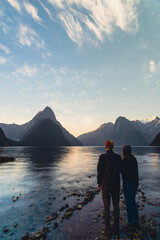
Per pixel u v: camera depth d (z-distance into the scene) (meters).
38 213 4.77
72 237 3.40
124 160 4.20
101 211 4.93
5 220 4.29
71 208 5.07
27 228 3.85
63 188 7.81
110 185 3.77
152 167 15.71
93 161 22.22
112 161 3.95
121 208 5.25
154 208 5.19
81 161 22.16
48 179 10.01
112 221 4.20
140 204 5.57
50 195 6.66
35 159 25.02
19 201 5.88
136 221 3.95
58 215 4.62
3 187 7.98
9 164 18.11
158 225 4.00
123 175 4.17
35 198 6.25
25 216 4.55
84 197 6.42
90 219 4.34
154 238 3.41
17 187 8.00
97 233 3.58
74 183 8.97
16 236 3.48
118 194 3.83
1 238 3.38
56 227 3.86
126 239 3.35
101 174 3.98
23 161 21.64
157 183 8.92
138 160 23.66
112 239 3.34
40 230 3.71
